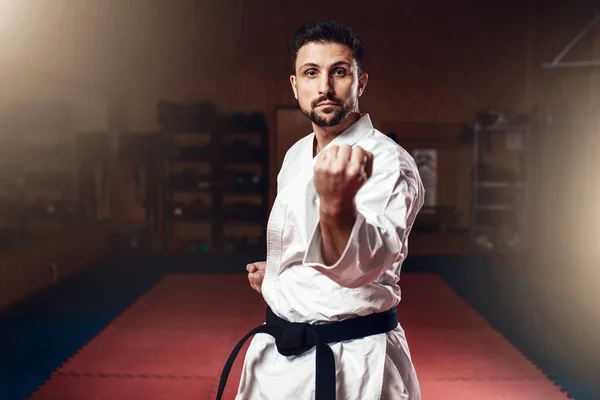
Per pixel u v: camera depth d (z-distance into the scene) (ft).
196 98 25.46
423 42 26.13
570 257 21.59
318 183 2.71
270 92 25.54
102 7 24.61
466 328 13.34
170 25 25.13
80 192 23.40
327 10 25.70
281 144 25.70
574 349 12.24
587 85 22.15
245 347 11.69
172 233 25.23
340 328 3.85
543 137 23.57
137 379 10.00
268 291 4.12
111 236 22.80
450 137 26.48
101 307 15.39
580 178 21.56
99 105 24.86
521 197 24.79
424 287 17.62
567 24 23.53
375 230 2.92
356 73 3.69
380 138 3.90
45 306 15.39
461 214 26.76
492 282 18.84
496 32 26.12
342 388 3.77
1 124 17.95
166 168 25.54
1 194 17.62
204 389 9.56
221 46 25.38
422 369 10.60
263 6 25.31
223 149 24.63
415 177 3.64
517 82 26.25
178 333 12.75
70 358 11.12
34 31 19.97
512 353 11.58
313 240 2.87
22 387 9.84
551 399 9.32
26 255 16.40
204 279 18.92
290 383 3.88
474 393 9.50
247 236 24.84
